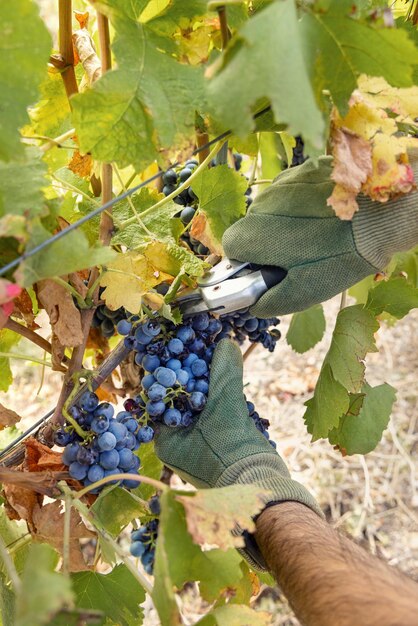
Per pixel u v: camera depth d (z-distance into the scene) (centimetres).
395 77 50
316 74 51
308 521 56
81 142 52
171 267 66
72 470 59
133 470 61
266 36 44
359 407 77
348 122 56
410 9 77
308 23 49
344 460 157
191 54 60
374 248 62
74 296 63
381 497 150
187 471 67
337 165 56
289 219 63
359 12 49
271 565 54
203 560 52
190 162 78
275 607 130
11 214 50
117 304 62
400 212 60
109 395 86
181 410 66
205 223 72
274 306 65
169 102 53
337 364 72
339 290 65
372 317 72
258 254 64
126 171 87
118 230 66
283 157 93
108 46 59
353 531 145
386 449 158
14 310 65
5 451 68
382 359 177
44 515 62
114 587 68
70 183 73
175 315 65
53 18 187
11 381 82
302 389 173
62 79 71
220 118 45
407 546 141
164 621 50
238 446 65
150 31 56
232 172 71
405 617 43
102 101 51
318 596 47
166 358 65
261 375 178
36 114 74
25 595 41
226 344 70
